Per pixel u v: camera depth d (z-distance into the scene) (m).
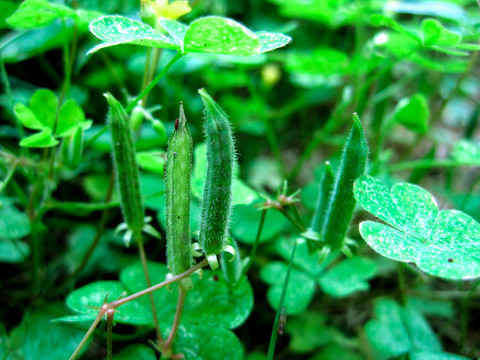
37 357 0.05
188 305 0.05
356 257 0.06
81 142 0.05
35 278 0.06
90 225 0.07
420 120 0.07
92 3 0.07
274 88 0.11
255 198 0.05
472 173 0.10
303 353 0.06
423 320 0.06
